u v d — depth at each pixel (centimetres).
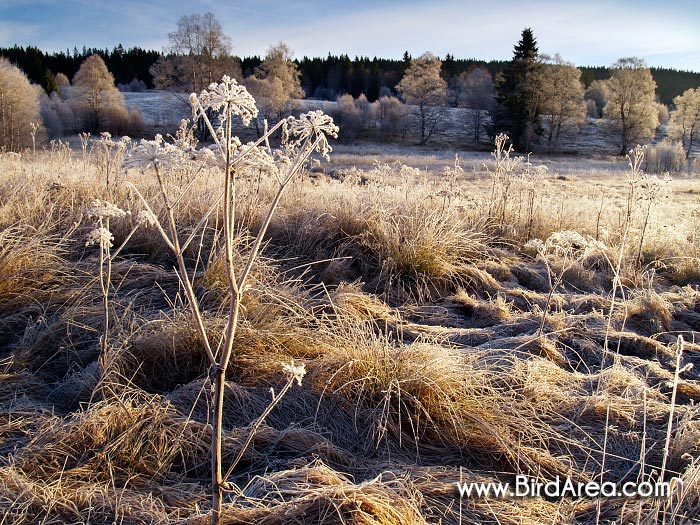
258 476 247
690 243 728
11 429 279
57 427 276
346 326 425
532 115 5150
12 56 7356
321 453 282
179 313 386
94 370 332
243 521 223
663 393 365
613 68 5197
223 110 161
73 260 498
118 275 463
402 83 5788
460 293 537
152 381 348
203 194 633
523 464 292
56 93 6062
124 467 264
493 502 262
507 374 354
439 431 309
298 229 601
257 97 4572
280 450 287
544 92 5162
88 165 781
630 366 400
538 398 340
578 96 5306
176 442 275
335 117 5594
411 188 738
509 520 249
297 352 375
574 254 662
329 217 621
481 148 5419
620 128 5212
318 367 346
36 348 359
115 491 242
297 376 208
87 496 236
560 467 290
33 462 252
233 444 281
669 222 829
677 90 10638
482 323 486
